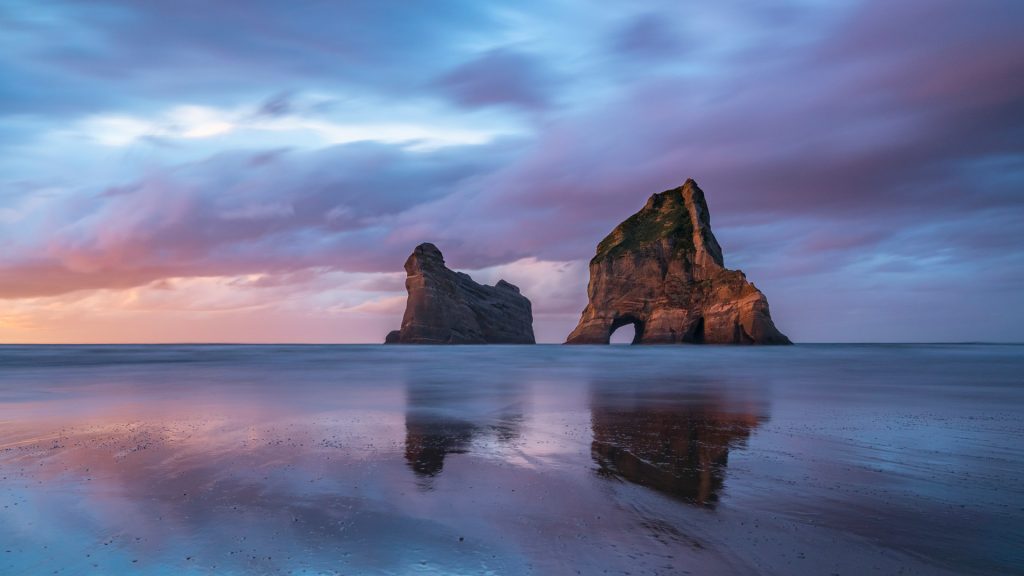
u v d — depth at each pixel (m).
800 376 41.53
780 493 10.57
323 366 55.88
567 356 76.94
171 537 8.49
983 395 27.77
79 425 18.23
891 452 13.91
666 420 19.20
